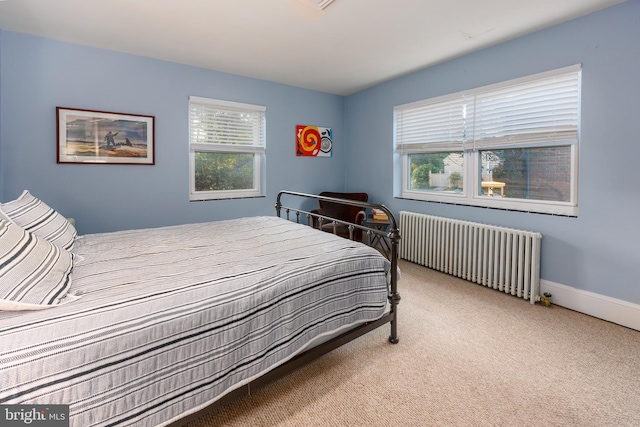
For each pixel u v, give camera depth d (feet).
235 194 12.05
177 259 5.20
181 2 6.56
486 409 4.48
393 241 5.97
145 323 3.29
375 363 5.56
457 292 8.79
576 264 7.54
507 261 8.46
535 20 7.36
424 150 11.25
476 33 8.06
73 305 3.43
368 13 7.00
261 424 4.23
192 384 3.49
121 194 9.55
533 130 8.27
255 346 4.01
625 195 6.71
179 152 10.46
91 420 2.88
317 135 13.79
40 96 8.25
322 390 4.90
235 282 4.18
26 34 7.99
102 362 2.97
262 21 7.36
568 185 7.89
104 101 9.09
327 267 4.99
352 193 13.47
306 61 10.06
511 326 6.86
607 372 5.26
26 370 2.67
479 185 9.93
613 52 6.71
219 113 11.34
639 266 6.58
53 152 8.50
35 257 3.91
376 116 13.04
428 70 10.75
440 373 5.28
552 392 4.81
